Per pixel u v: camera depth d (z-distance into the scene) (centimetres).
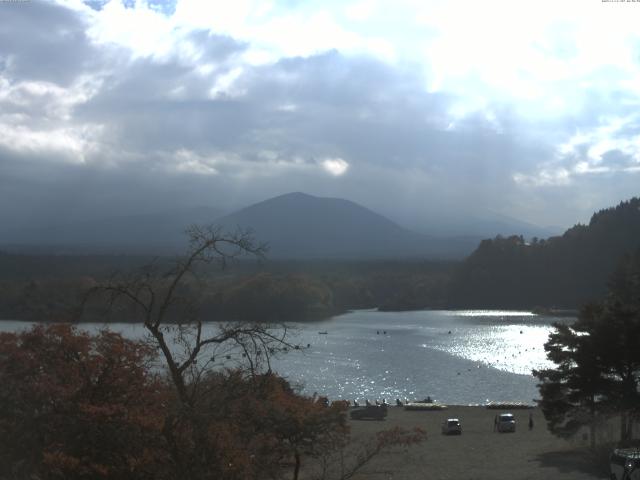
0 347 1392
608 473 3000
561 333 3794
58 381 1388
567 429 3753
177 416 1345
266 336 1545
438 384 7294
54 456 1205
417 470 3148
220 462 1311
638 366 3606
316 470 2259
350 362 8500
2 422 1316
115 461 1299
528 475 3055
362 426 4750
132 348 1492
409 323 15550
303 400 1619
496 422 4859
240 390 1473
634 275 7756
